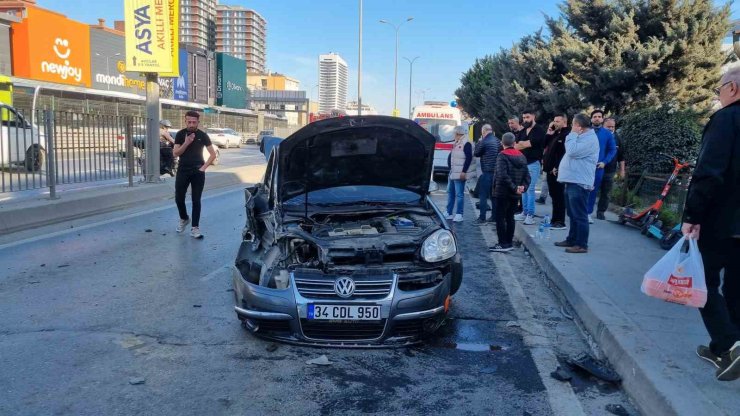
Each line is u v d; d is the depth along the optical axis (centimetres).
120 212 1084
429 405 363
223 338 465
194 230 853
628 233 880
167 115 5100
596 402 372
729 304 378
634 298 535
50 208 954
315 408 356
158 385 381
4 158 952
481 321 524
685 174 871
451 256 474
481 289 630
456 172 1083
